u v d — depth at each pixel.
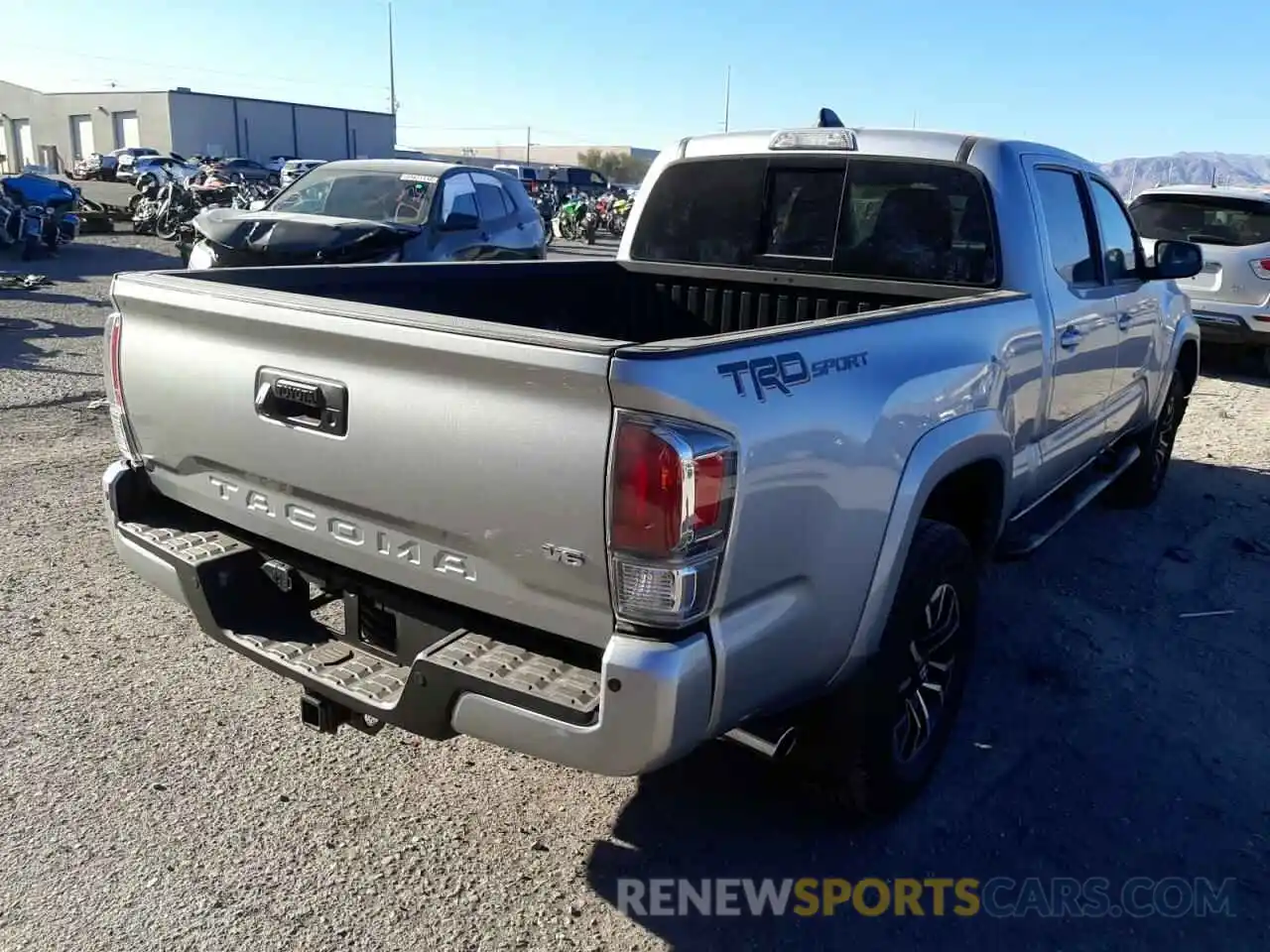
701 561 2.23
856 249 4.40
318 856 3.00
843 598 2.72
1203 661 4.45
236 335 2.81
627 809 3.30
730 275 4.71
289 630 2.98
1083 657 4.44
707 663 2.28
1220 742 3.82
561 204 31.69
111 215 21.94
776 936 2.79
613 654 2.22
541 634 2.51
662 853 3.10
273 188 28.30
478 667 2.42
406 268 4.00
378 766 3.46
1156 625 4.80
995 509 3.68
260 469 2.85
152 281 3.06
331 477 2.66
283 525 2.88
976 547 3.75
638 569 2.20
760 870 3.05
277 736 3.59
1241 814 3.39
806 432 2.47
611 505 2.20
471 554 2.47
